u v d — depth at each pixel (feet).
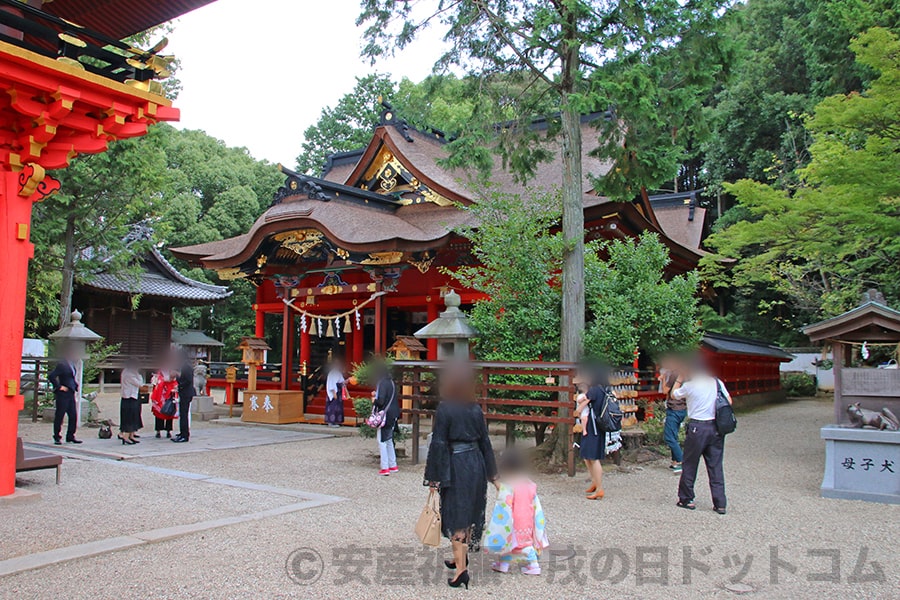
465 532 16.75
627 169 36.73
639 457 38.19
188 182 130.93
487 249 38.45
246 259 58.13
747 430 54.39
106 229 67.92
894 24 52.26
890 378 30.01
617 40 30.89
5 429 25.13
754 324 115.55
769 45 111.45
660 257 41.14
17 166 24.85
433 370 38.22
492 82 37.60
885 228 39.99
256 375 63.46
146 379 106.01
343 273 63.46
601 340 35.73
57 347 48.57
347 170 82.02
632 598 16.21
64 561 17.98
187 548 19.52
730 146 111.14
